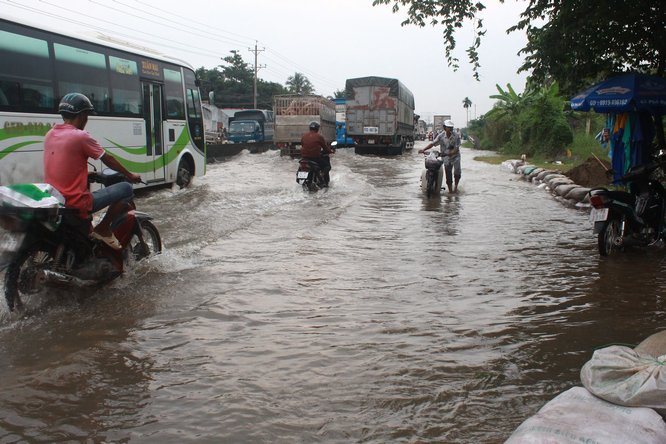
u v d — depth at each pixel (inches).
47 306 196.2
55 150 195.6
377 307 198.7
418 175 736.3
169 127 525.3
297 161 965.8
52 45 384.2
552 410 102.1
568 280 235.6
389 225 360.2
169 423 121.6
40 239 187.2
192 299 205.5
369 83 1182.3
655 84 369.1
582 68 424.5
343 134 1417.3
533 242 313.3
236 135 1416.1
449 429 120.0
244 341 167.2
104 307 196.4
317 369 148.4
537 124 1181.1
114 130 446.3
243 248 286.8
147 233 254.8
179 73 549.0
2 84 345.7
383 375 145.2
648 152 402.3
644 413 98.2
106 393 134.8
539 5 382.9
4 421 122.0
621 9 358.3
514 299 209.6
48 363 150.9
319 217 381.1
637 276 242.7
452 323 183.5
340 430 119.2
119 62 454.0
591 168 569.6
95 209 206.5
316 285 224.1
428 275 240.8
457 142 542.3
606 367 108.2
